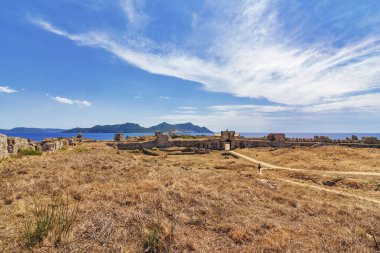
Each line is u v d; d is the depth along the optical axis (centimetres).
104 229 711
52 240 630
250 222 928
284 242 762
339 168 3503
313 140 7588
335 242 816
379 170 3238
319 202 1484
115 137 8338
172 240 707
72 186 1239
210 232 814
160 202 1029
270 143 7844
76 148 4091
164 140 8075
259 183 2038
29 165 1716
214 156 6253
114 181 1431
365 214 1259
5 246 592
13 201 971
